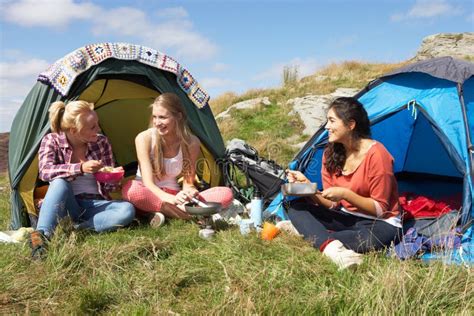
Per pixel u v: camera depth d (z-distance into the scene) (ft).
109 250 11.86
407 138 19.67
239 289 10.07
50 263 11.27
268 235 13.37
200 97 18.03
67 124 14.06
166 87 17.37
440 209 16.60
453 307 9.46
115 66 16.48
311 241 12.60
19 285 10.52
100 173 14.11
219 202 15.38
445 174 20.63
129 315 9.37
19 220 15.89
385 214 12.87
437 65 15.14
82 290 10.21
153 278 10.73
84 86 16.11
